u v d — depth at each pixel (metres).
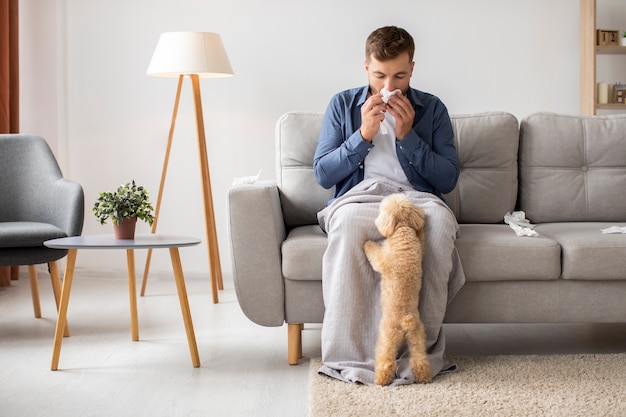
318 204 2.85
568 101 4.07
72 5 4.10
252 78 4.09
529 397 2.06
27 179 3.24
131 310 2.80
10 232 2.75
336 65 4.07
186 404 2.09
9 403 2.10
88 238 2.53
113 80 4.12
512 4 4.04
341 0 4.06
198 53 3.53
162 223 4.17
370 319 2.27
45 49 4.09
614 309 2.44
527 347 2.71
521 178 3.02
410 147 2.49
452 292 2.36
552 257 2.39
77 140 4.15
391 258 2.19
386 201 2.26
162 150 4.14
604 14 4.12
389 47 2.41
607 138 2.99
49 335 2.88
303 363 2.49
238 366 2.46
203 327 3.03
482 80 4.06
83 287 3.89
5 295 3.67
